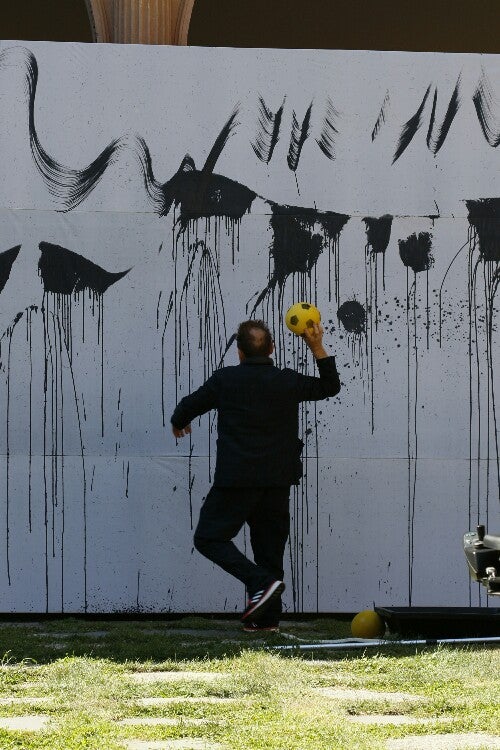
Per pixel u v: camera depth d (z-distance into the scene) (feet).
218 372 31.55
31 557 36.17
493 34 107.55
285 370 31.65
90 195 37.06
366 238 37.37
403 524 36.73
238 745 15.62
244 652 25.30
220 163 37.35
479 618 28.63
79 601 36.09
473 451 36.99
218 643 27.96
